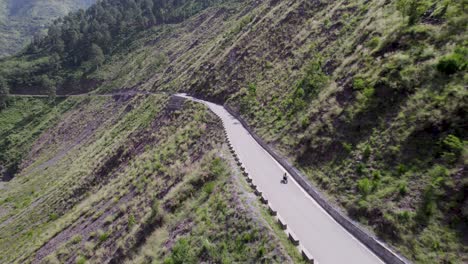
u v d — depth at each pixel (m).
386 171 19.69
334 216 20.23
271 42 53.53
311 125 28.73
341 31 38.62
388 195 18.34
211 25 107.50
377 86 24.78
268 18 60.94
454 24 23.20
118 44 159.62
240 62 56.41
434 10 26.02
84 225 35.94
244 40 61.41
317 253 17.08
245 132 38.50
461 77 19.75
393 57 25.47
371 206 18.62
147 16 170.75
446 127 18.48
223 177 26.95
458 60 20.22
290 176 26.48
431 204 16.19
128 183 40.44
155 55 118.38
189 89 64.25
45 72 152.75
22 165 101.38
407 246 15.75
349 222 18.89
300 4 54.94
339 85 29.66
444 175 16.75
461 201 15.46
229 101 49.56
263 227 18.88
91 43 162.62
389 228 16.97
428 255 14.87
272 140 32.78
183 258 20.05
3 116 130.12
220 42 74.62
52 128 112.81
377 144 21.55
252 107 42.78
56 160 88.38
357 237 18.09
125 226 29.77
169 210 27.03
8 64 164.75
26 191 72.69
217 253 19.03
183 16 156.12
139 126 62.16
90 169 57.66
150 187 34.44
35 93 145.75
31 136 112.44
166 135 49.88
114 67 141.75
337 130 25.62
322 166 24.45
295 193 23.64
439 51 22.55
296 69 41.28
